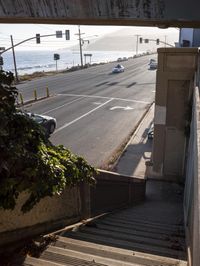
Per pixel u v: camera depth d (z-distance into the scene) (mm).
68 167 5410
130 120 25875
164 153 16062
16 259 4336
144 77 54344
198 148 4340
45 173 4680
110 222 7617
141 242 6211
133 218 8875
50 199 5367
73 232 5914
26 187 4461
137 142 20656
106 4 6707
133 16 6719
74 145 19625
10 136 4730
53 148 5695
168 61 14906
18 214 4641
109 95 36969
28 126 5207
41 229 5266
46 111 28234
